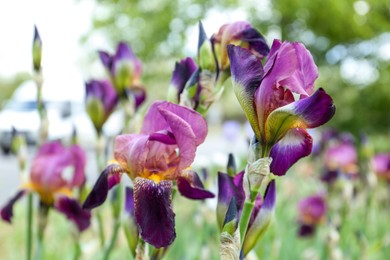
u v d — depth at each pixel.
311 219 1.84
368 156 1.83
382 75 7.47
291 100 0.67
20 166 1.16
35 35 1.11
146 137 0.71
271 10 6.70
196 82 0.80
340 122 7.52
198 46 0.81
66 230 2.18
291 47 0.66
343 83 7.55
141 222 0.68
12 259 2.10
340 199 1.77
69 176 1.29
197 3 6.16
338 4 6.54
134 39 6.32
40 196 1.07
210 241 1.29
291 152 0.67
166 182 0.70
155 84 6.10
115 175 0.73
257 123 0.67
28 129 5.87
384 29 7.01
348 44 7.40
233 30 0.80
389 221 2.15
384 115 7.55
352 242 1.76
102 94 1.23
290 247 1.85
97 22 6.28
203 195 0.72
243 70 0.67
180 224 2.02
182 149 0.70
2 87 16.84
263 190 0.80
